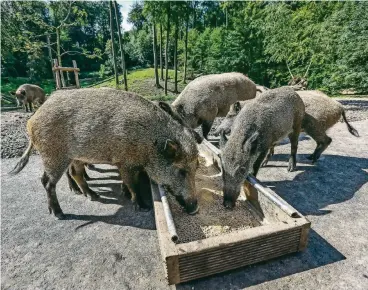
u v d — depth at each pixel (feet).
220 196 12.63
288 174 15.70
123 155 10.98
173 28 63.05
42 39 94.94
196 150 10.79
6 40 53.01
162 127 11.02
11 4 49.29
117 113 10.71
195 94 18.25
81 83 91.81
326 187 13.99
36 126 10.86
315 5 61.82
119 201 13.66
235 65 78.07
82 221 11.96
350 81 50.62
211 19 115.03
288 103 13.75
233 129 12.55
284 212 9.14
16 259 9.72
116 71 56.29
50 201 11.90
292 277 8.26
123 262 9.37
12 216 12.54
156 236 10.73
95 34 146.41
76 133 10.78
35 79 94.94
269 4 72.43
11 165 18.94
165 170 10.96
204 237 9.81
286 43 64.08
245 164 11.30
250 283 8.10
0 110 44.78
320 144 16.42
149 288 8.21
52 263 9.46
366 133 23.77
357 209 11.89
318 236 10.13
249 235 7.92
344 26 50.16
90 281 8.61
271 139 13.03
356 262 8.81
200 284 8.13
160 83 71.82
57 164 11.31
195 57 91.66
